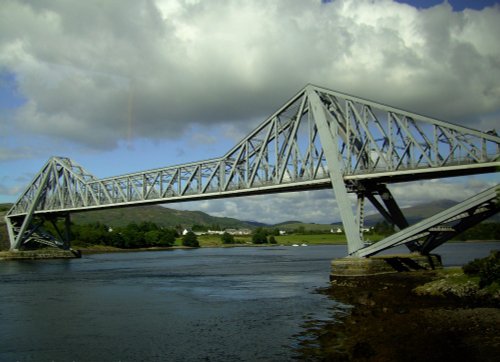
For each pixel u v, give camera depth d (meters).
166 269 92.62
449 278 45.75
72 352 28.36
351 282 56.16
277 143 79.81
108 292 55.38
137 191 113.31
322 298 46.50
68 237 146.50
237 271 85.44
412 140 62.62
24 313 41.25
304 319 35.94
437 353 25.02
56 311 42.16
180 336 31.73
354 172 65.88
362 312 36.72
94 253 181.88
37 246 149.12
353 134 71.00
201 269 91.88
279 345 28.41
